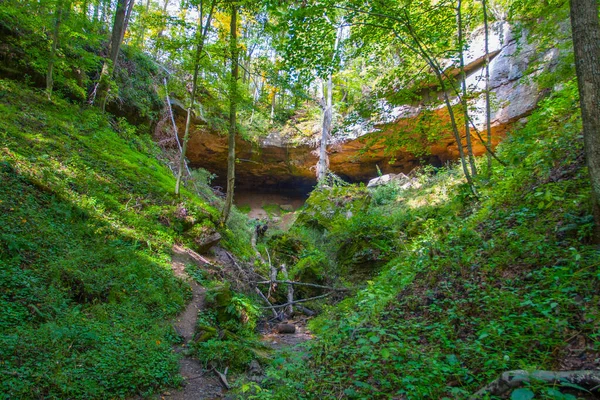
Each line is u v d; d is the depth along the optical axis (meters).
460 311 4.23
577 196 4.86
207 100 13.52
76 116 11.98
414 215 11.15
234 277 9.81
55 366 3.83
